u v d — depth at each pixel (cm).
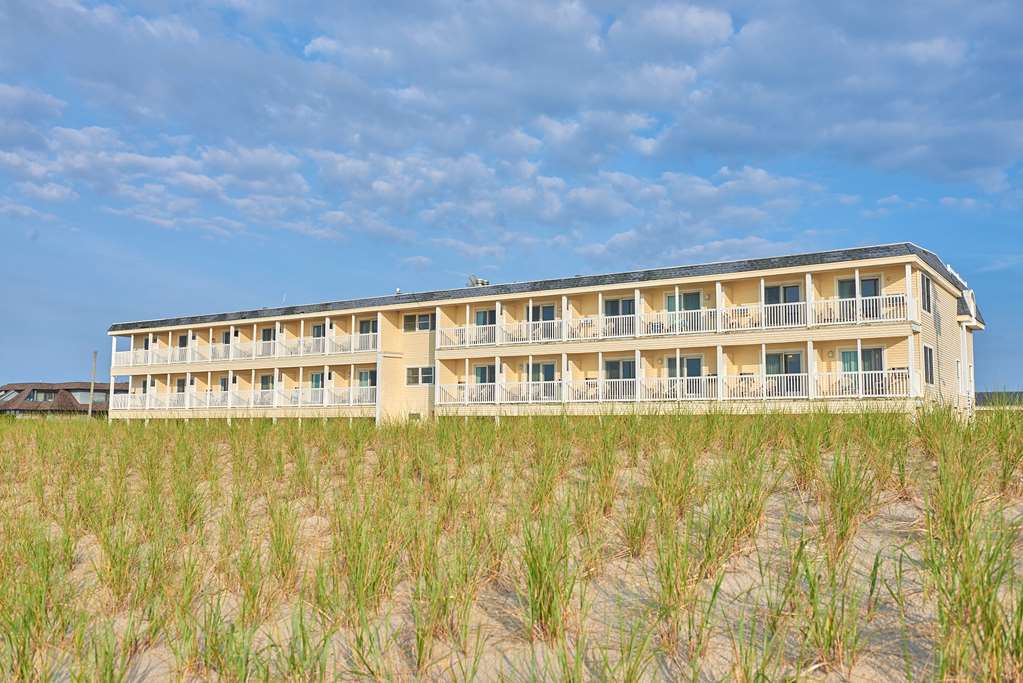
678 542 550
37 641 528
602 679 398
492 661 463
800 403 2641
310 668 454
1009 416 870
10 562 702
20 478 1386
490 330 3569
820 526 595
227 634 480
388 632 507
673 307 3177
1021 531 575
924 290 2819
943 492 598
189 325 4638
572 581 500
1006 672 388
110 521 870
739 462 826
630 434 1141
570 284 3344
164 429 1952
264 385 4400
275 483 1112
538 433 1208
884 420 997
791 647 444
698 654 435
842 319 2762
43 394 6650
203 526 825
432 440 1345
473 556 590
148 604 593
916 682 396
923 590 480
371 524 675
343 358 3984
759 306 2922
